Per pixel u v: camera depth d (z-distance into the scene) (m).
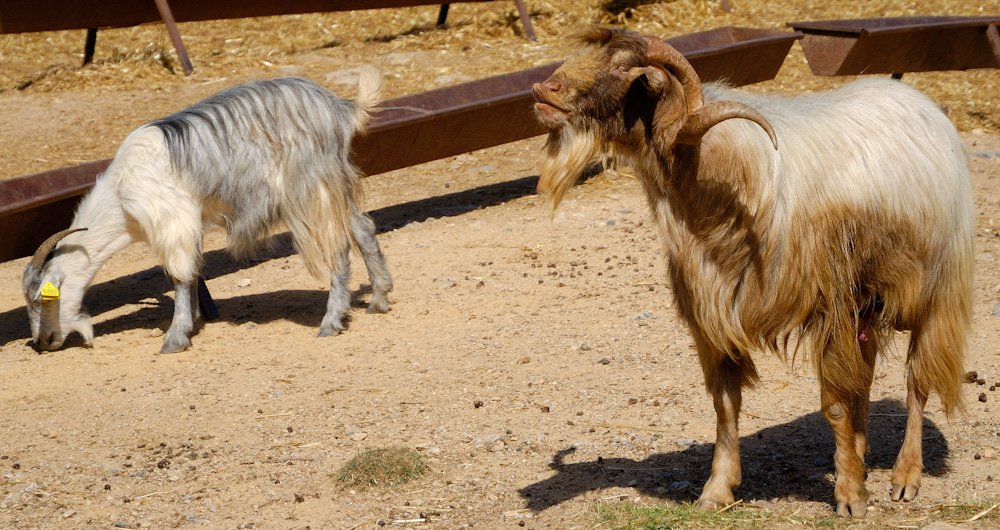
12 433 5.52
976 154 10.38
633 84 3.55
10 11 12.74
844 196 3.68
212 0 13.80
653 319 6.70
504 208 9.72
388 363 6.28
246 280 8.42
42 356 6.91
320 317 7.43
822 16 14.91
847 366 3.81
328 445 5.10
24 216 7.23
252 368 6.39
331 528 4.23
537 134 9.78
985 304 6.50
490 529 4.11
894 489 4.10
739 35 11.51
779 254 3.65
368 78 7.23
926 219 3.86
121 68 14.27
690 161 3.59
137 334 7.33
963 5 14.70
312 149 6.84
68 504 4.60
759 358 5.92
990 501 3.97
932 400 5.16
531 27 14.54
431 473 4.68
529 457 4.79
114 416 5.70
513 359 6.16
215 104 6.86
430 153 9.18
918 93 4.09
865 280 3.89
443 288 7.70
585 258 8.16
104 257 7.04
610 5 15.73
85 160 10.97
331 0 14.08
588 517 4.09
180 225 6.74
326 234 6.91
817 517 3.94
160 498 4.62
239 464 4.94
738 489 4.29
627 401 5.40
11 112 12.82
